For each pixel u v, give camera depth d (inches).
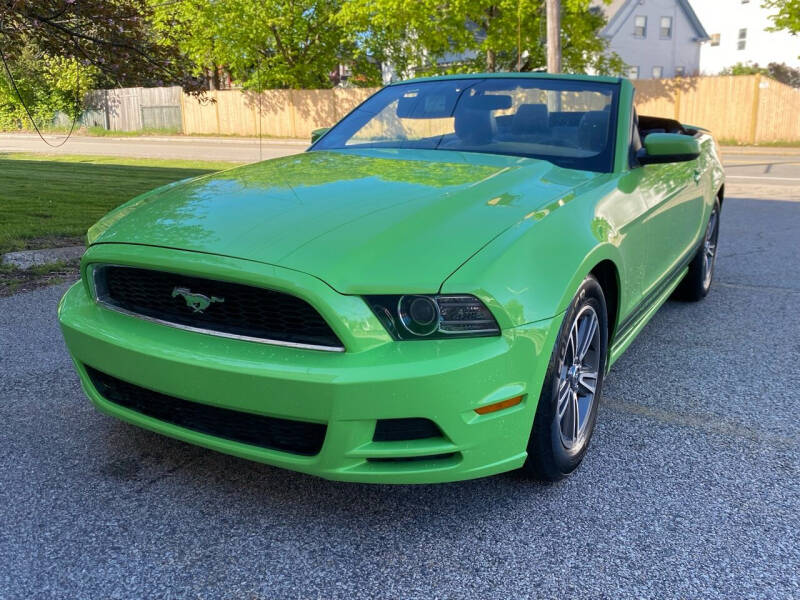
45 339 155.3
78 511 91.5
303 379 78.4
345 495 97.4
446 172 111.4
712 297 209.3
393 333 80.8
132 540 85.7
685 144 122.1
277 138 1143.0
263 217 92.9
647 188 128.0
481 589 78.5
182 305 89.1
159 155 776.9
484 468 86.2
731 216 355.3
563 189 107.2
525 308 84.4
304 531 88.8
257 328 84.5
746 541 88.3
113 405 98.5
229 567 81.4
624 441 116.0
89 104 1342.3
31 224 284.4
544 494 98.7
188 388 84.5
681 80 941.2
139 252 89.7
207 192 107.1
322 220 90.6
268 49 1173.7
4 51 279.1
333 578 79.9
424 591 78.0
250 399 81.2
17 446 108.2
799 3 852.0
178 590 77.1
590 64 936.3
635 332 135.8
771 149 827.4
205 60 1133.7
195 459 106.0
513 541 87.6
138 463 104.3
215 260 84.1
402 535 88.5
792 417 125.9
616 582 80.0
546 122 135.0
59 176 495.5
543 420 91.1
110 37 284.8
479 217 91.8
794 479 104.0
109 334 91.0
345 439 80.3
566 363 98.2
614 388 139.3
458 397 80.1
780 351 161.2
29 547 83.7
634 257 118.3
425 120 142.7
